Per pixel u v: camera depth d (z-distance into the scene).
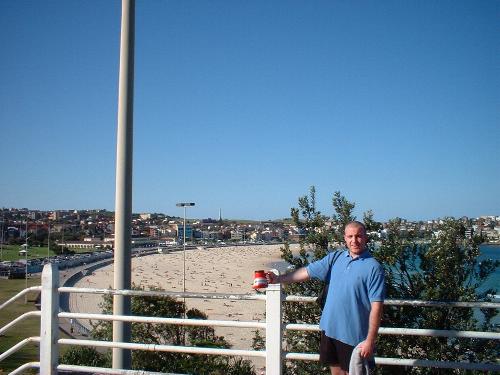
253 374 11.26
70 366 5.38
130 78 7.11
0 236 174.62
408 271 7.95
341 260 4.53
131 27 7.17
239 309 57.75
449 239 7.75
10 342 27.39
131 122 7.09
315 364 7.44
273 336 4.75
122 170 6.96
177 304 16.75
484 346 6.96
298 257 9.07
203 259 174.88
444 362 4.58
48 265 5.47
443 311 7.13
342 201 9.16
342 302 4.32
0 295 66.25
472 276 7.86
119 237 6.84
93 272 121.25
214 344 14.77
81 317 5.34
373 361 4.25
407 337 7.07
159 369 11.12
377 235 8.55
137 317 5.13
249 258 180.75
